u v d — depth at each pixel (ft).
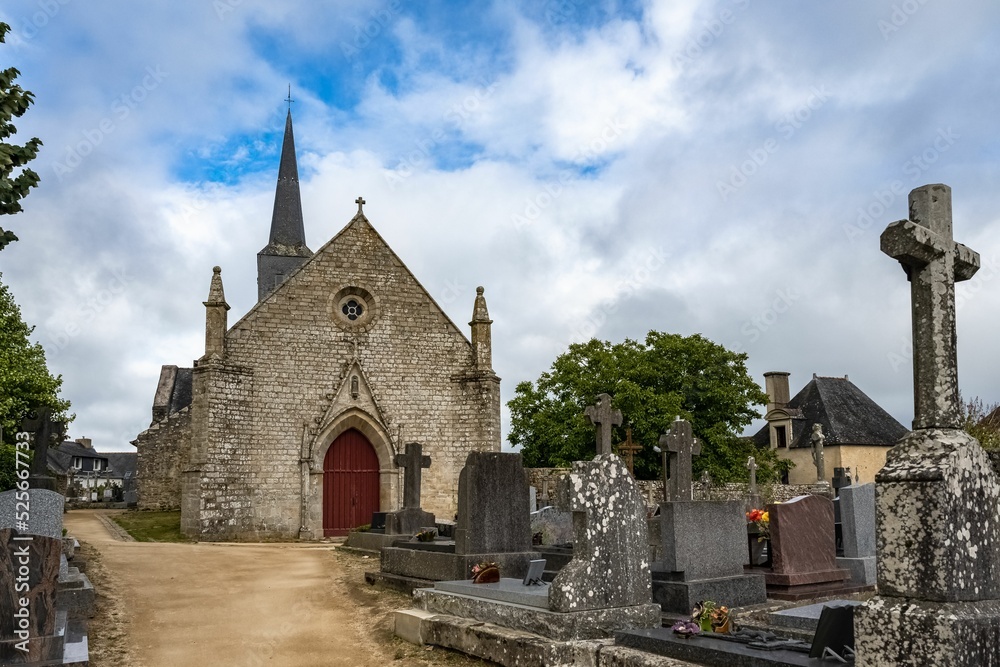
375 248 93.66
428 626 30.53
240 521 81.61
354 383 89.20
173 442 114.52
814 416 146.72
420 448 63.31
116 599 39.68
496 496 40.47
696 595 32.04
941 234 17.40
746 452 117.50
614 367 114.32
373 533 62.39
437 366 93.04
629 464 76.74
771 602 33.32
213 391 82.23
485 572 33.12
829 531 38.78
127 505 151.64
